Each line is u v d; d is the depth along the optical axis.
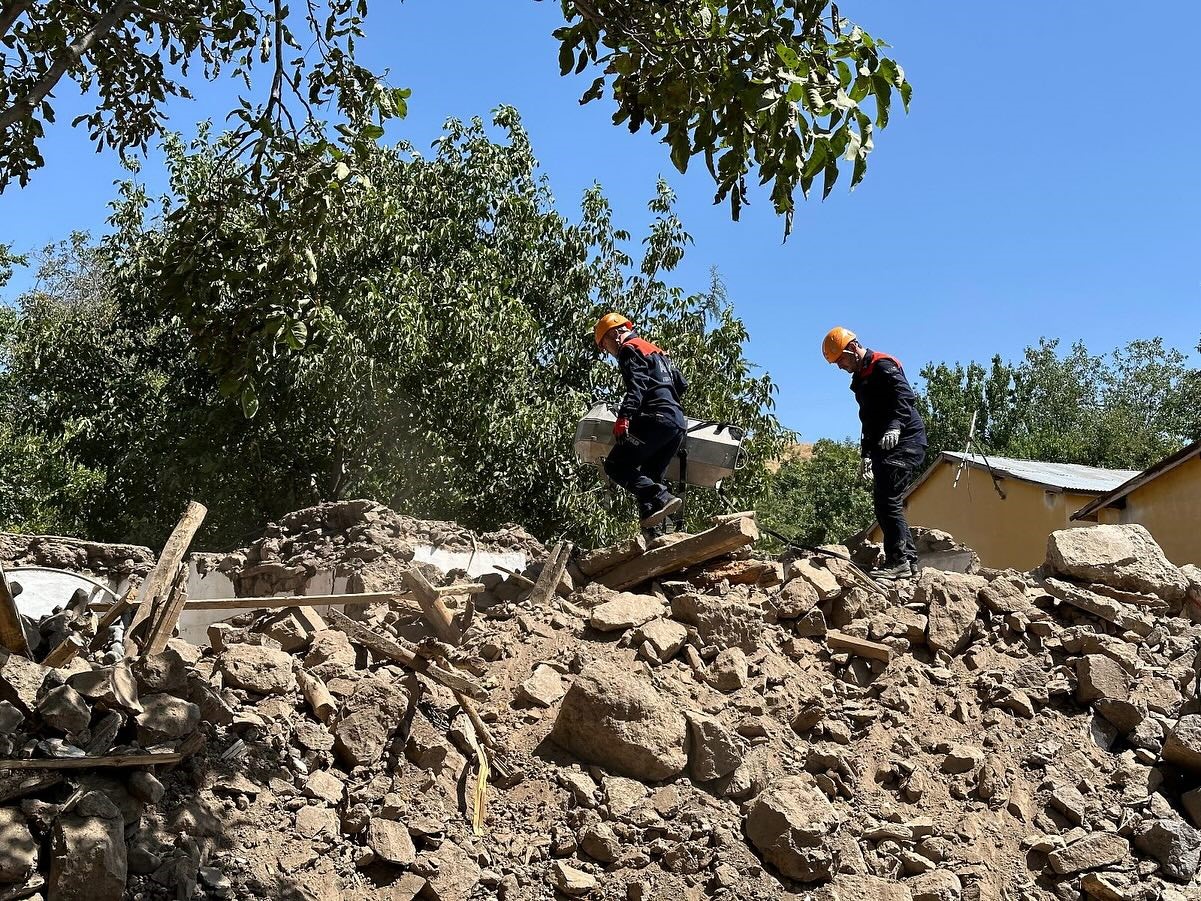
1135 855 5.11
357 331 15.40
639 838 4.71
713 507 17.00
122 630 5.38
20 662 4.23
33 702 4.11
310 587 7.93
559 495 16.33
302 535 8.91
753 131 4.82
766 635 6.18
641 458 7.17
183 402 17.66
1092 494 16.91
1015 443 34.78
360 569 7.53
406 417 16.55
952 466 20.52
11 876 3.54
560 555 6.66
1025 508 18.44
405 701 5.11
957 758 5.50
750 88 4.55
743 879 4.58
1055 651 6.46
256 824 4.29
